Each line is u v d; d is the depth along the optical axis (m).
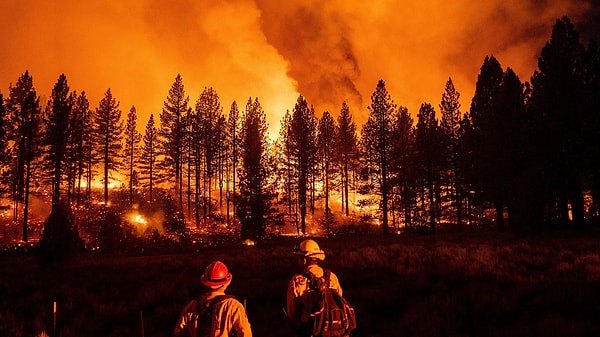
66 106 45.09
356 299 10.06
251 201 34.09
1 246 32.53
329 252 20.45
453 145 43.56
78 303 11.55
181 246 34.44
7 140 40.84
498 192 31.22
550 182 26.45
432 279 12.05
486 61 39.16
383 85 44.47
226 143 58.03
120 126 53.78
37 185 44.31
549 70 30.34
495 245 20.25
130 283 15.05
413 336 7.29
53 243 20.19
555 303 8.48
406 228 42.81
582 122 28.94
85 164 54.84
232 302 3.43
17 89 47.03
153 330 8.85
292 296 3.86
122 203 49.19
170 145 54.62
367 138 44.47
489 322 7.78
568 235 23.73
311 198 58.81
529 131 30.97
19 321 9.80
